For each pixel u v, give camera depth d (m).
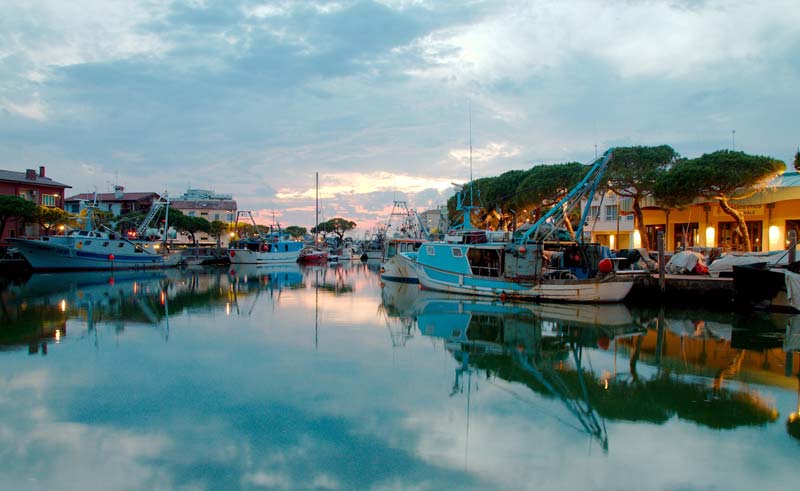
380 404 10.68
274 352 15.02
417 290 31.75
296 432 9.22
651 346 16.06
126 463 8.05
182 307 24.25
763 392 11.59
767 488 7.41
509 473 7.80
